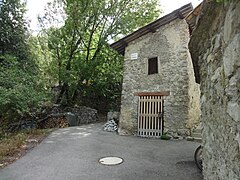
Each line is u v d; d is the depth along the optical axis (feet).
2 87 29.22
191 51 11.38
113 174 14.33
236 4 5.63
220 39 7.35
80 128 33.60
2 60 37.35
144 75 30.01
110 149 20.89
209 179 9.52
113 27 44.70
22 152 19.61
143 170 15.06
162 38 29.30
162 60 28.86
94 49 46.47
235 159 5.92
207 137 9.91
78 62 43.01
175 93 27.43
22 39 41.50
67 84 43.80
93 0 42.04
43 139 25.13
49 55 48.42
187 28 28.07
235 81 5.84
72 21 42.11
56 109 42.01
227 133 6.71
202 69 10.74
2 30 38.14
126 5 44.34
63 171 14.84
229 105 6.44
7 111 31.89
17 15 41.52
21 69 37.11
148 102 29.27
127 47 32.14
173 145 22.98
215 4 7.07
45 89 42.70
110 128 31.86
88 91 48.47
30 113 34.53
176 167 15.60
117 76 46.21
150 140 25.90
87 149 20.72
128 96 30.81
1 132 30.27
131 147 21.93
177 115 26.96
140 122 29.35
